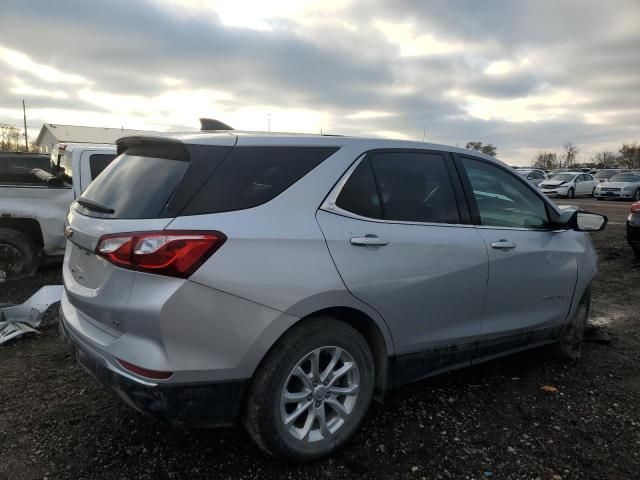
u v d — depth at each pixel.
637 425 3.26
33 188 6.61
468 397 3.60
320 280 2.61
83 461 2.73
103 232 2.49
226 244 2.38
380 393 3.03
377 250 2.86
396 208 3.06
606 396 3.66
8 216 6.43
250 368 2.48
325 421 2.76
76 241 2.74
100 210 2.68
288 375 2.57
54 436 2.96
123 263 2.36
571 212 4.06
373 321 2.88
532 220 3.92
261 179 2.63
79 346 2.65
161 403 2.32
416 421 3.24
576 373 4.05
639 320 5.56
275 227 2.54
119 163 3.01
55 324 4.88
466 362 3.47
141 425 3.10
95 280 2.59
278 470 2.69
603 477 2.72
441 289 3.14
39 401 3.37
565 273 4.01
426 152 3.36
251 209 2.53
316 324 2.65
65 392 3.51
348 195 2.87
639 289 7.05
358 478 2.66
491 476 2.71
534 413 3.39
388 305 2.90
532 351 4.52
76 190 6.46
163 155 2.73
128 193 2.64
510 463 2.83
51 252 6.77
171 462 2.74
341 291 2.68
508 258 3.53
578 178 30.69
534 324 3.83
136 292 2.33
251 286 2.42
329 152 2.90
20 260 6.62
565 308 4.09
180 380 2.32
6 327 4.52
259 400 2.51
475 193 3.52
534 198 3.99
